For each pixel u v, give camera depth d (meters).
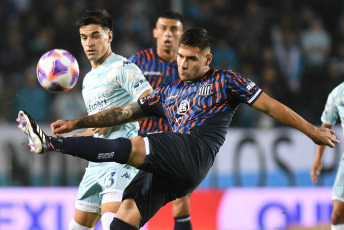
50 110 36.62
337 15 46.50
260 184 34.25
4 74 40.19
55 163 32.03
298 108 41.09
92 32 17.31
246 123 37.47
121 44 43.06
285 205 33.59
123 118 15.64
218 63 42.41
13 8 42.72
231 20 44.94
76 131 31.22
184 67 14.74
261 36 44.56
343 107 18.98
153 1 45.47
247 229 32.84
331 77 43.06
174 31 22.17
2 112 34.16
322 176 34.84
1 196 30.31
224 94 14.68
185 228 21.36
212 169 33.69
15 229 30.17
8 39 41.34
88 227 17.98
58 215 30.89
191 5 44.59
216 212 32.66
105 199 16.80
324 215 34.06
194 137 14.42
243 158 34.22
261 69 42.94
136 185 15.06
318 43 44.81
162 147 14.04
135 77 17.30
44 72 16.28
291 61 43.50
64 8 43.19
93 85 17.91
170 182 14.74
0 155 31.48
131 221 14.56
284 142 34.81
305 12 45.94
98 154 13.54
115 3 44.41
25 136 32.00
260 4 45.84
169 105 15.22
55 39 42.12
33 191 30.80
